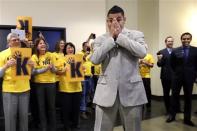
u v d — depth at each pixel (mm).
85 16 6379
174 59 4852
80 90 4262
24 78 3312
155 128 4496
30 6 5812
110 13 1933
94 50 2016
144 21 7633
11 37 3387
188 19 7398
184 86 4781
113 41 1888
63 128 4480
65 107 4156
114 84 1929
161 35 7168
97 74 5602
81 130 4348
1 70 3186
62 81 4141
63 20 6141
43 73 4000
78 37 6312
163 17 7164
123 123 2014
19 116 3535
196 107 6238
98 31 6535
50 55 4152
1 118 4930
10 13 5637
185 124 4758
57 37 6062
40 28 5836
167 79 5352
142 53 1885
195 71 4785
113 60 1942
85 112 5262
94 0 6461
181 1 7293
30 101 4383
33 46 4184
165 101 5543
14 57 3225
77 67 4125
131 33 1999
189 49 4762
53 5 6027
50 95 4055
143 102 1965
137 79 1956
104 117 1989
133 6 7734
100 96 1977
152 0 7340
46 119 4164
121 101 1921
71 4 6215
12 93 3385
